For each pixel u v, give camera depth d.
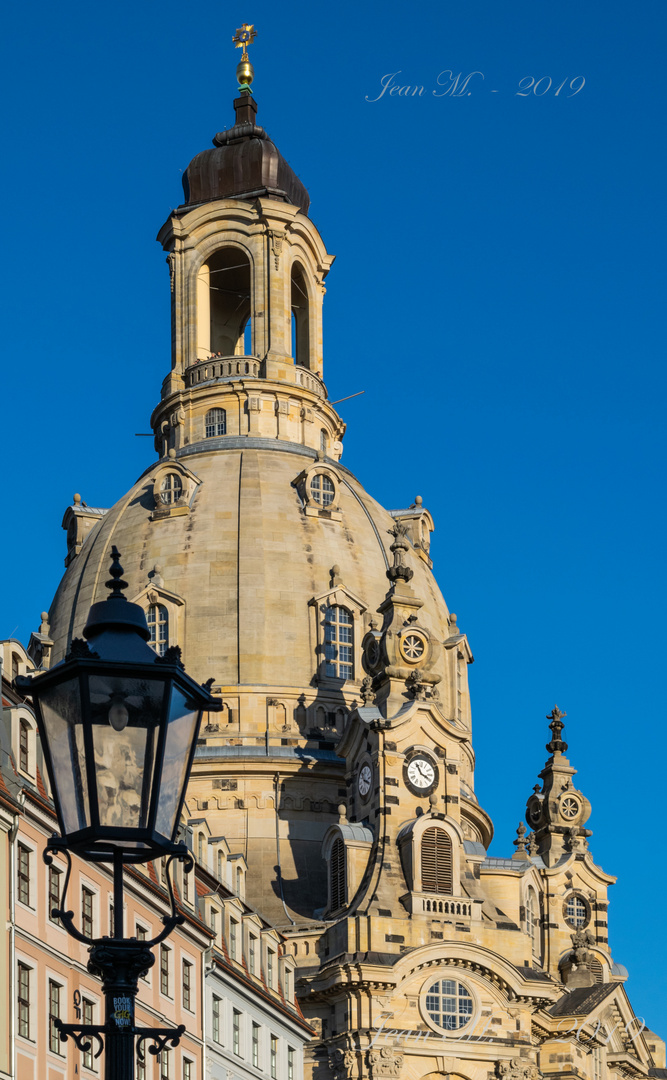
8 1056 56.53
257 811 127.44
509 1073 111.12
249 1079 83.19
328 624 134.75
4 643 67.81
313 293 158.75
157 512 139.62
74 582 140.50
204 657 132.25
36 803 61.28
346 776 125.25
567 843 146.00
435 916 113.94
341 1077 108.31
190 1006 75.75
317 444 151.12
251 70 165.62
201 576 135.00
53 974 61.69
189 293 154.62
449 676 142.38
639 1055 132.12
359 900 114.31
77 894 65.00
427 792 119.12
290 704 131.25
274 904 122.44
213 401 149.38
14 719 62.62
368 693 125.88
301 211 158.12
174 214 155.88
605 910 143.25
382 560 141.00
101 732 21.17
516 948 115.94
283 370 151.12
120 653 22.05
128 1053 20.95
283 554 136.38
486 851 142.88
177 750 21.75
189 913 79.12
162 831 21.27
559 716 152.88
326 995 111.06
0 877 58.09
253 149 157.12
